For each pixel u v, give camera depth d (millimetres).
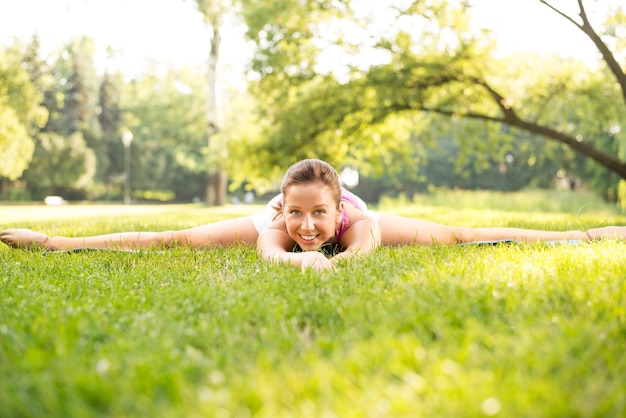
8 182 47656
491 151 19719
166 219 9570
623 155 22844
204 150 28688
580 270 2537
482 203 21297
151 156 50969
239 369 1478
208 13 26938
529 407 1173
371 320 1856
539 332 1611
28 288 2584
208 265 3176
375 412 1179
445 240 4301
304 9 17500
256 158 19312
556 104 18953
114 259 3539
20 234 4234
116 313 2074
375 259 3066
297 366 1457
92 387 1285
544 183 48250
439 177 51750
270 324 1865
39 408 1250
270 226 3752
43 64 44562
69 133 48375
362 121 17656
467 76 16609
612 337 1659
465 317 1836
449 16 16250
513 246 3641
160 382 1337
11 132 29250
